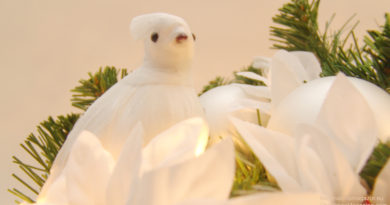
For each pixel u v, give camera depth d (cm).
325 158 48
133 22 57
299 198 44
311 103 51
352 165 49
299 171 48
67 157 53
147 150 48
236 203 44
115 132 53
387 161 48
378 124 50
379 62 57
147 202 45
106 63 110
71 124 62
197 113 55
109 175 49
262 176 53
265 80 59
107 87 64
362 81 53
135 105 53
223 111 57
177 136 49
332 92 50
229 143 47
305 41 65
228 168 46
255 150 49
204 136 53
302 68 57
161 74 55
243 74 60
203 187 46
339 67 58
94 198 48
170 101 54
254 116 57
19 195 56
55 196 49
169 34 55
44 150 60
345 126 49
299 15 65
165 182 46
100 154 49
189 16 108
